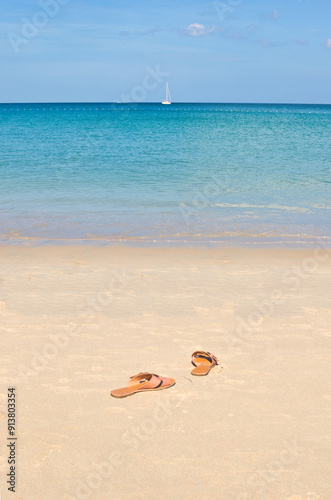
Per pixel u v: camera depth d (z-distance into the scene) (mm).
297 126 66375
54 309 6469
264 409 4070
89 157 26219
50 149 30750
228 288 7484
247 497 3078
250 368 4809
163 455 3477
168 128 58219
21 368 4793
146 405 4137
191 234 11086
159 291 7289
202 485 3184
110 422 3883
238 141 38875
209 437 3682
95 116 97625
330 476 3273
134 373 4703
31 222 12039
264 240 10664
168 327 5859
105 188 16703
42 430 3770
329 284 7742
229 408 4086
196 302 6801
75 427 3814
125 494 3109
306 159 25750
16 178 18750
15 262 8867
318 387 4445
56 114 110125
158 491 3135
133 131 51469
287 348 5285
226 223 12117
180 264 8852
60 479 3244
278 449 3547
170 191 16203
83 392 4348
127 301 6816
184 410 4055
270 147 33250
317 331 5766
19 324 5926
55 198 14961
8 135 43875
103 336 5578
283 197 15258
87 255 9391
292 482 3213
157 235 10992
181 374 4691
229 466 3361
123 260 9086
